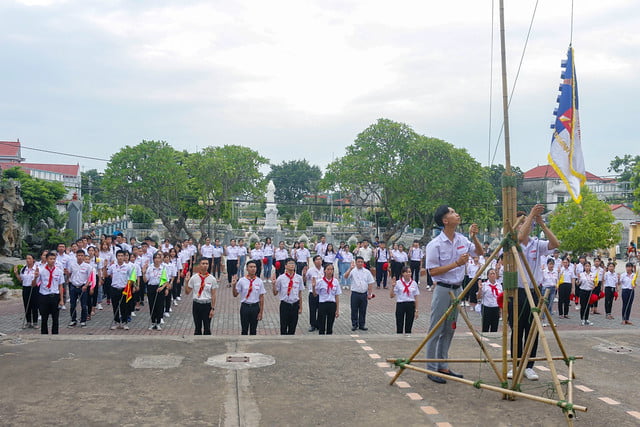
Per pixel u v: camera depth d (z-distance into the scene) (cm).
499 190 5281
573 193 516
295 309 1030
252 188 3806
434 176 3281
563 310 1641
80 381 542
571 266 1584
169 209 3956
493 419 462
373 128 3412
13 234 2306
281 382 556
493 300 1123
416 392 533
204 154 3762
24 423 433
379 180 3338
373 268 2792
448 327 566
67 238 2669
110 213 4669
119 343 704
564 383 518
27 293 1217
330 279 1080
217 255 2427
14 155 6525
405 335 792
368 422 452
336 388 541
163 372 579
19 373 564
